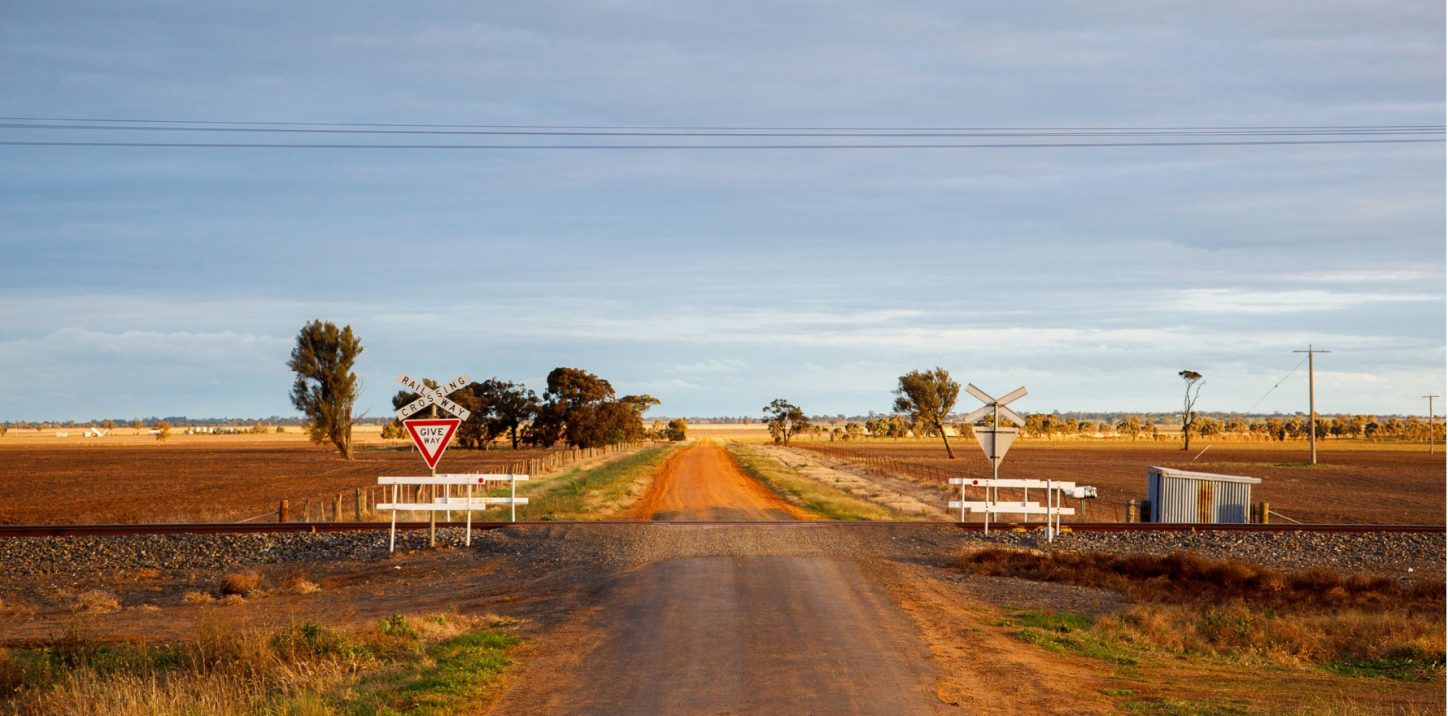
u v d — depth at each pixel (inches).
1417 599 916.6
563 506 1739.7
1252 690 555.8
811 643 614.5
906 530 1198.9
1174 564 999.0
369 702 484.1
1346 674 629.6
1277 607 863.1
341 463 4005.9
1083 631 709.9
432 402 1128.2
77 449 6102.4
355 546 1133.1
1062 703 496.1
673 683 518.6
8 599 910.4
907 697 493.4
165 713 459.2
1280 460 4640.8
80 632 722.8
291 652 581.3
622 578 888.9
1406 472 3614.7
